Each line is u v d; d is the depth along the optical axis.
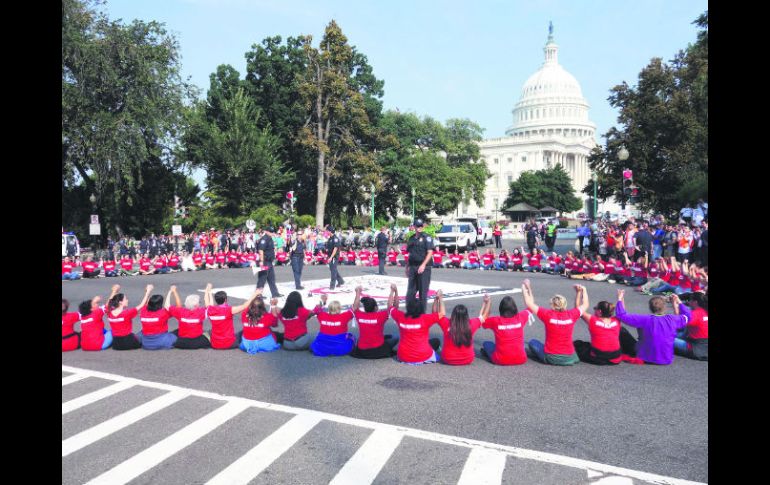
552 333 8.69
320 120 55.69
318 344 9.54
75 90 37.12
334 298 16.89
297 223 52.09
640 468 5.10
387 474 5.03
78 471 5.14
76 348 10.15
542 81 157.12
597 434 5.91
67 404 7.04
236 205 51.66
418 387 7.61
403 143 75.31
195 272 27.61
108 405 7.02
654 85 44.75
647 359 8.69
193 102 45.44
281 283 21.33
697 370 8.30
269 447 5.67
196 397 7.32
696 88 40.31
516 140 143.38
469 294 17.30
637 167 44.16
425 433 5.97
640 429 6.04
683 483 4.80
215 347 10.08
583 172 150.25
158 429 6.20
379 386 7.69
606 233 26.75
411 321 8.84
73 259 25.88
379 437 5.88
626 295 16.48
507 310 8.69
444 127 93.00
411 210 80.62
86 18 38.97
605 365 8.63
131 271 26.59
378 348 9.19
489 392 7.36
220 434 6.04
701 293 8.91
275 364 8.97
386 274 24.98
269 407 6.89
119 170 39.38
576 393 7.29
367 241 52.09
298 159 61.28
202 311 10.16
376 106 67.25
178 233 38.25
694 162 40.56
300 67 61.00
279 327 12.25
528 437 5.84
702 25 33.84
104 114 38.72
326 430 6.10
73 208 46.97
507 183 144.38
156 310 10.12
